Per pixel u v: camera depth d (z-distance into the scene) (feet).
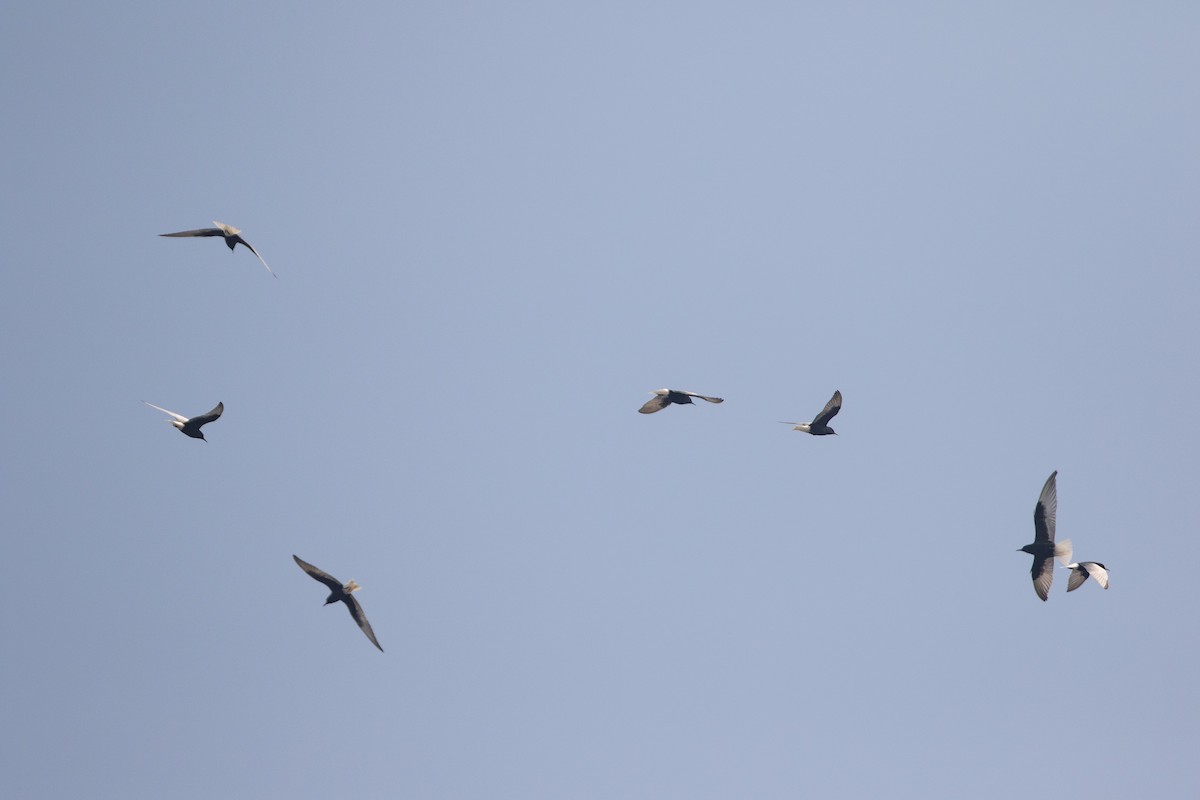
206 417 109.19
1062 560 118.21
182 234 108.06
